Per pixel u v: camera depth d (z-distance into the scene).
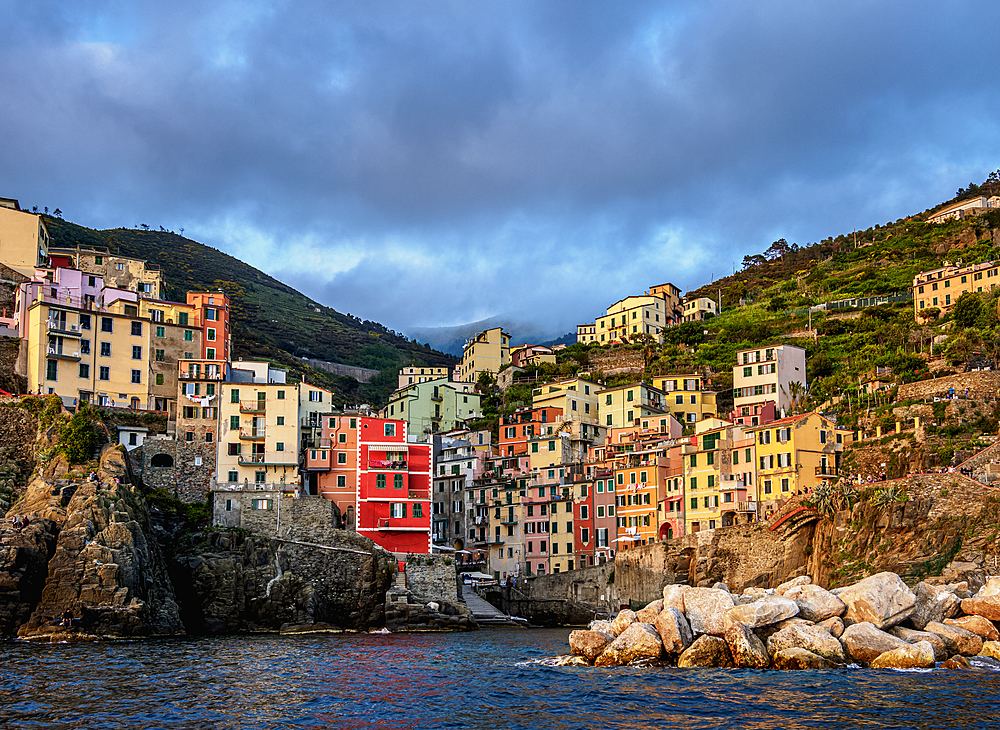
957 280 190.25
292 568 129.00
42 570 103.88
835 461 128.62
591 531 152.75
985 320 166.12
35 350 137.50
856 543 107.56
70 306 145.88
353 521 142.38
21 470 122.06
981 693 61.44
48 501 111.44
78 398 138.62
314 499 134.75
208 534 127.12
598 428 176.50
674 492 141.25
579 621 139.88
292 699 63.94
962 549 98.50
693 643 74.19
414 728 55.47
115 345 143.50
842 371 172.50
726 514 131.62
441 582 134.88
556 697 63.19
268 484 135.62
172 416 143.50
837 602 76.62
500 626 137.38
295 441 142.38
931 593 79.25
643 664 74.12
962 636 73.94
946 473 104.31
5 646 93.19
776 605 74.75
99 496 112.12
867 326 198.62
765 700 60.56
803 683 65.31
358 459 144.00
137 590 108.50
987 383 133.50
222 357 164.88
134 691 66.38
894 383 148.88
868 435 133.50
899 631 74.81
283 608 124.31
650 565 130.25
